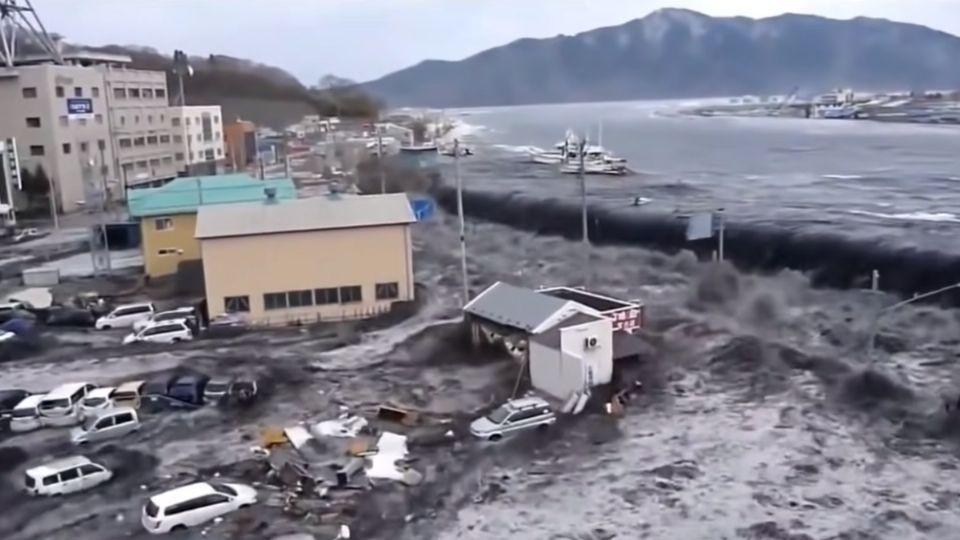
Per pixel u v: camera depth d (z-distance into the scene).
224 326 40.47
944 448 26.88
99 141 85.94
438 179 99.50
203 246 40.75
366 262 42.72
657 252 59.38
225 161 111.19
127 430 29.05
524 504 23.97
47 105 77.12
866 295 45.88
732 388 32.50
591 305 39.09
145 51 197.50
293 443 27.34
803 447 27.25
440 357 36.34
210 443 28.19
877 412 29.77
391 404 31.19
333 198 44.53
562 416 29.97
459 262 57.50
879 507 23.41
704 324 40.59
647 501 24.02
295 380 33.84
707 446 27.48
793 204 75.50
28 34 97.12
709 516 23.14
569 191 87.81
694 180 99.31
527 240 65.81
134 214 49.78
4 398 31.14
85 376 34.81
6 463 27.06
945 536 21.84
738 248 57.69
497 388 32.94
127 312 42.66
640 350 34.41
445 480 25.38
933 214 68.06
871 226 61.16
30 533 22.58
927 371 34.28
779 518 22.94
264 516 23.27
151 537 22.22
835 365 34.25
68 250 61.91
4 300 45.34
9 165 75.19
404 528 22.69
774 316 42.12
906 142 154.12
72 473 24.95
